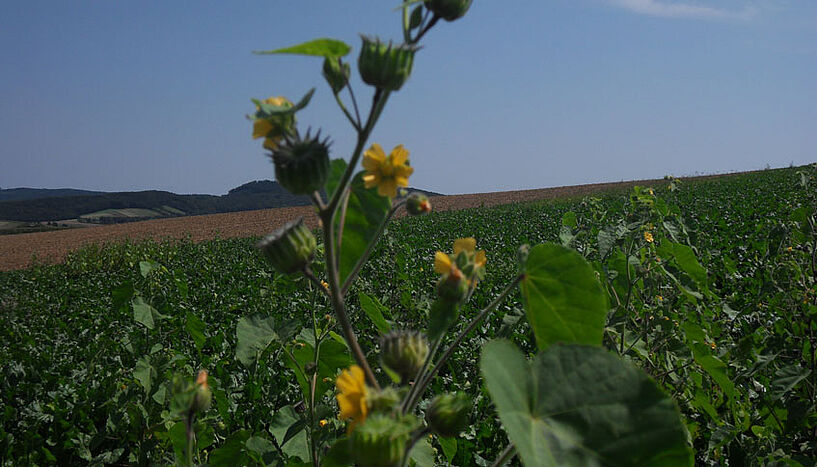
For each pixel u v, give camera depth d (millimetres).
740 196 30422
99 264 25375
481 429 4867
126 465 5215
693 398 3898
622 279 4074
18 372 7473
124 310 11531
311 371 3020
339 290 1458
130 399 4195
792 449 3812
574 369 1204
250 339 3238
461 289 1461
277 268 1497
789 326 5000
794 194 23719
